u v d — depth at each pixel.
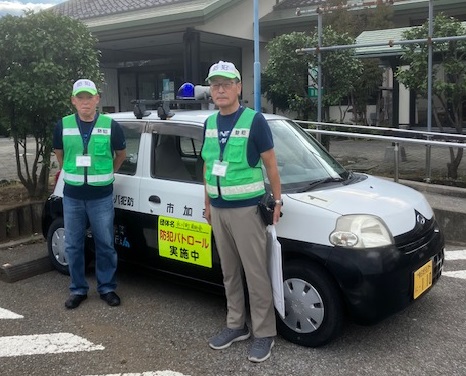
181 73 19.12
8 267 4.96
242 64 17.58
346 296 3.28
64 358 3.48
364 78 12.95
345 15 12.71
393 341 3.60
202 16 13.45
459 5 13.48
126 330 3.87
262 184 3.38
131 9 16.81
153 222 4.22
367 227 3.33
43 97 6.01
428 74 8.09
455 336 3.66
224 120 3.34
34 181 6.93
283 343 3.59
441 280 4.76
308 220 3.44
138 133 4.49
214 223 3.46
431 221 3.88
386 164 8.22
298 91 10.19
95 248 4.36
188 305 4.32
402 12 14.22
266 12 16.64
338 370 3.23
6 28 5.98
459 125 8.48
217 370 3.27
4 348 3.63
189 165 4.12
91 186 4.13
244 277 3.70
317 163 4.24
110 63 20.36
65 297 4.55
